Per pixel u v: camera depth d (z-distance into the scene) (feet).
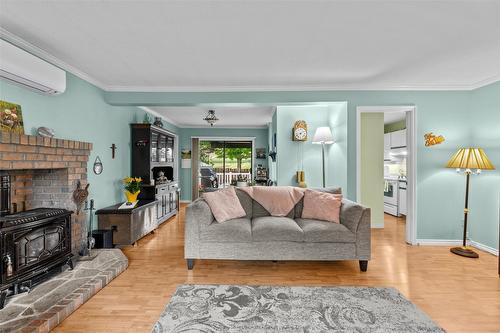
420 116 11.98
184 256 9.95
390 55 8.78
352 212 9.14
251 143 26.27
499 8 6.04
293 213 10.81
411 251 11.07
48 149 8.27
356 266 9.50
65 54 8.73
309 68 10.02
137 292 7.55
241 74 10.70
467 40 7.68
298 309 6.64
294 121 15.78
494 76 10.72
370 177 15.28
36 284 7.32
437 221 11.96
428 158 11.96
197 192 25.72
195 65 9.73
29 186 9.11
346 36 7.45
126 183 13.79
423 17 6.46
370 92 12.07
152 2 5.83
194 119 21.88
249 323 6.05
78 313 6.47
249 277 8.58
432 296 7.35
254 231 9.07
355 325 5.98
